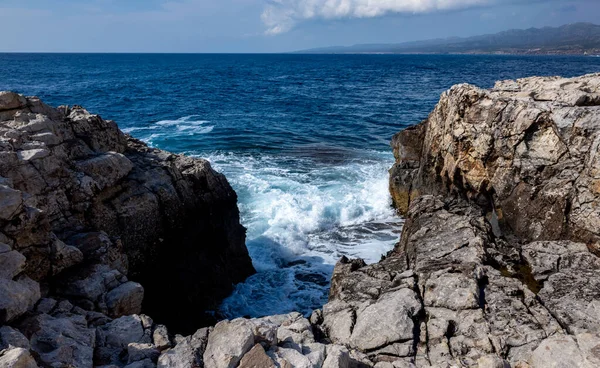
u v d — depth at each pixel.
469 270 9.06
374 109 47.16
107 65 139.38
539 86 15.46
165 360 6.00
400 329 7.69
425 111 45.75
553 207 11.79
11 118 10.34
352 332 7.93
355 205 19.81
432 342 7.50
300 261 16.02
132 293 8.66
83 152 11.26
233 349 5.89
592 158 11.02
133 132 32.81
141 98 53.12
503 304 8.19
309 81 86.25
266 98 57.12
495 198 14.09
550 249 10.30
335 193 20.77
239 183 21.48
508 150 13.32
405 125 38.12
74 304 8.06
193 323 12.22
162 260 12.02
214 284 13.38
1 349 5.29
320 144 30.77
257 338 6.40
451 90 16.86
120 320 7.46
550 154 12.28
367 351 7.47
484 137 14.27
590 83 14.38
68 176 9.88
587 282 8.84
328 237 17.77
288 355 6.18
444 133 16.94
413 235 11.60
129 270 10.96
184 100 52.78
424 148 19.69
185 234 12.74
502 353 7.13
